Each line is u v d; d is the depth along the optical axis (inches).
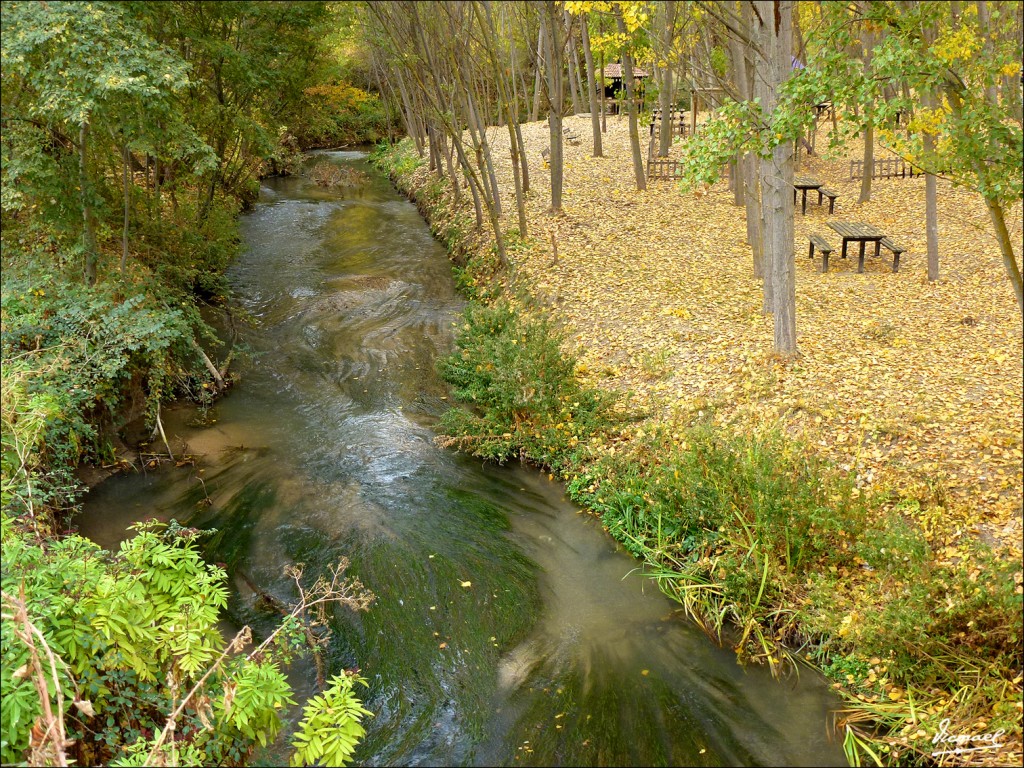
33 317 367.2
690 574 293.4
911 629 227.5
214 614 216.7
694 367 427.8
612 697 245.6
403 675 258.5
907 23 247.6
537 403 396.5
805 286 564.1
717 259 628.7
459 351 504.1
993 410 327.3
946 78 250.2
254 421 451.2
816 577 263.9
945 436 315.3
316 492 374.6
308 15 608.7
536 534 338.6
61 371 355.6
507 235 706.2
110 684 208.2
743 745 225.5
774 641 262.8
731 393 387.9
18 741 177.8
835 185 876.6
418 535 337.7
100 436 394.0
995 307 476.1
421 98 930.7
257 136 602.9
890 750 215.0
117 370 383.2
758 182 558.6
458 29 651.5
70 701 187.0
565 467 382.0
